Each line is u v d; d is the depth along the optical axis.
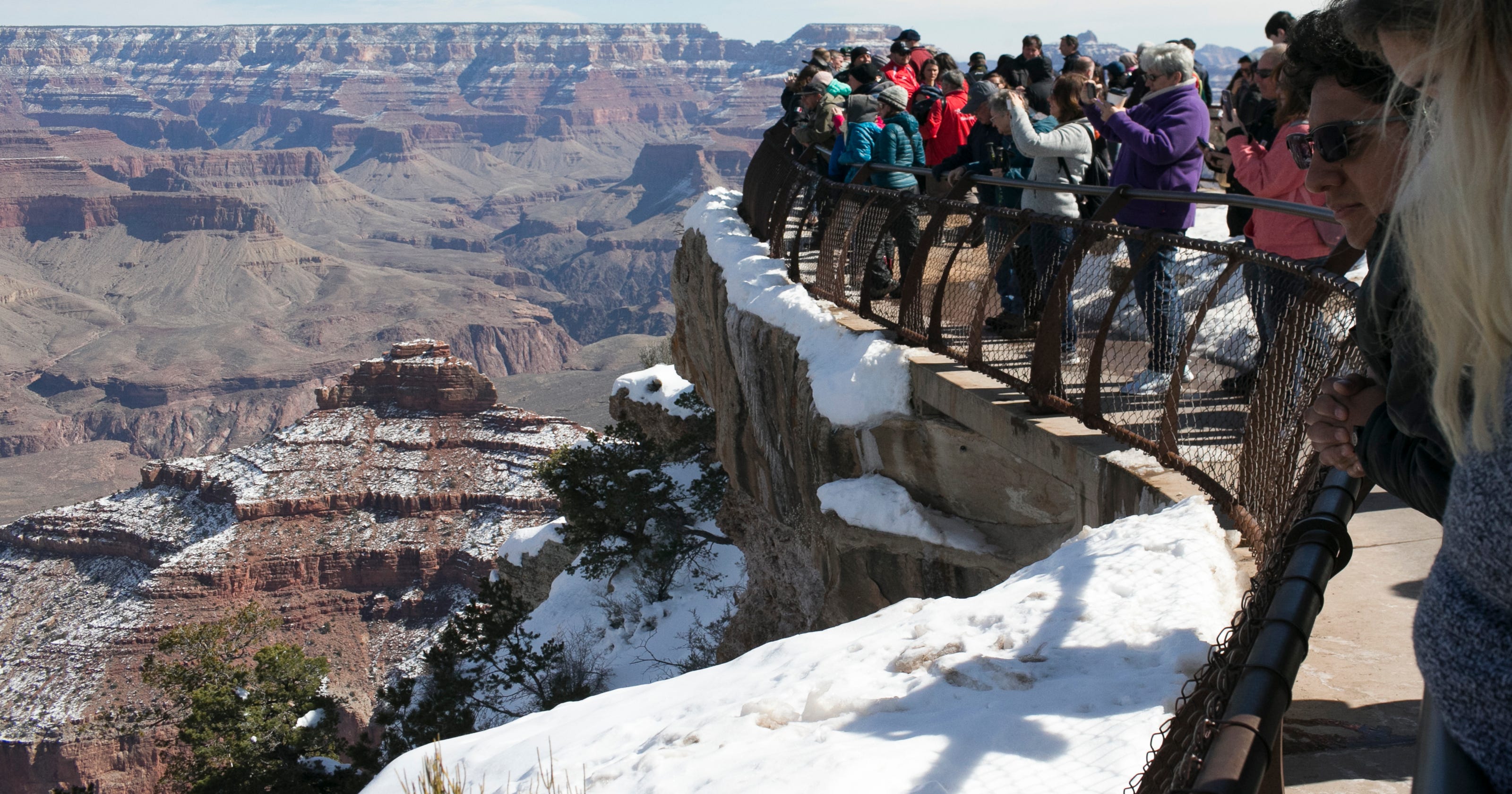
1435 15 1.07
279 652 33.75
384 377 155.38
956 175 9.89
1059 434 7.23
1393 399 1.49
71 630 124.56
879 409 9.73
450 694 30.25
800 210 15.52
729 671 5.37
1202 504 5.12
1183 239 6.08
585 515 40.09
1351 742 3.20
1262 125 10.27
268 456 147.00
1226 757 1.38
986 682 3.79
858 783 3.12
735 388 16.73
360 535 134.25
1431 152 1.10
